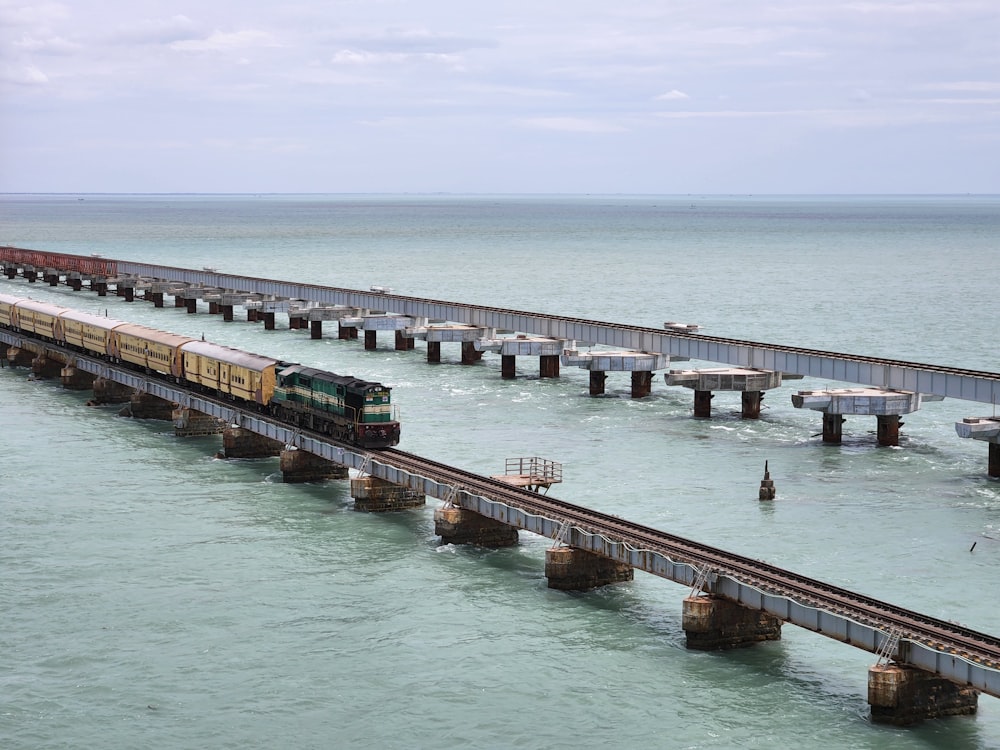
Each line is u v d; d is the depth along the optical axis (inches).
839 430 3238.2
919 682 1616.6
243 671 1802.4
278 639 1911.9
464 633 1925.4
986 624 1929.1
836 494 2714.1
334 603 2057.1
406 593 2100.1
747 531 2428.6
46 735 1615.4
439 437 3287.4
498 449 3144.7
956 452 3149.6
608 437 3304.6
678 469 2945.4
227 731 1627.7
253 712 1678.2
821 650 1860.2
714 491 2738.7
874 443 3257.9
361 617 1996.8
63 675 1790.1
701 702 1688.0
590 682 1753.2
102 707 1692.9
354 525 2506.2
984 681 1496.1
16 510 2610.7
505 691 1729.8
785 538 2383.1
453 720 1651.1
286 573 2204.7
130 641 1907.0
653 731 1610.5
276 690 1740.9
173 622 1980.8
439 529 2358.5
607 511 2573.8
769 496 2657.5
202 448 3253.0
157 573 2208.4
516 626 1951.3
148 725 1643.7
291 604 2053.4
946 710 1636.3
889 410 3159.5
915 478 2866.6
